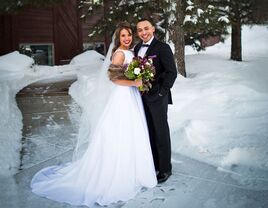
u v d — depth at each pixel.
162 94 3.53
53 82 11.15
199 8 9.12
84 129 4.25
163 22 9.70
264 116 5.60
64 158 4.52
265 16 13.31
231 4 12.75
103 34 10.66
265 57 16.72
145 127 3.61
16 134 5.55
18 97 8.90
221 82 8.35
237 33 14.07
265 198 3.21
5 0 11.54
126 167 3.41
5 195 3.49
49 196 3.44
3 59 13.52
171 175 3.85
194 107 6.51
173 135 5.09
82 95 8.44
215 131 5.10
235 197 3.26
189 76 10.33
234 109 6.17
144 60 3.38
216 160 4.18
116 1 10.40
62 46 17.67
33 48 16.56
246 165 3.98
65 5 17.48
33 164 4.34
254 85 8.14
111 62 3.62
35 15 16.39
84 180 3.52
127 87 3.52
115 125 3.45
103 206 3.25
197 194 3.38
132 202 3.28
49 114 7.02
